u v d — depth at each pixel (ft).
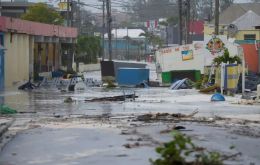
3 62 198.80
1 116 97.91
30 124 81.56
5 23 199.11
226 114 100.37
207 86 170.81
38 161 51.26
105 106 119.34
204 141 62.18
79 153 54.75
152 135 66.13
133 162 49.24
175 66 217.56
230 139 64.85
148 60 533.55
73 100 137.08
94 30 586.86
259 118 92.89
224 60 164.45
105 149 56.39
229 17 355.97
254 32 298.15
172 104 123.95
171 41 555.28
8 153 55.36
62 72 280.10
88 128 74.49
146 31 624.18
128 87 204.54
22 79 228.43
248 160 51.31
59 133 69.15
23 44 229.86
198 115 97.66
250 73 206.69
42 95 158.40
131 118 90.84
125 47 612.70
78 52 391.86
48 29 264.93
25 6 369.71
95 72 368.89
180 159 37.29
